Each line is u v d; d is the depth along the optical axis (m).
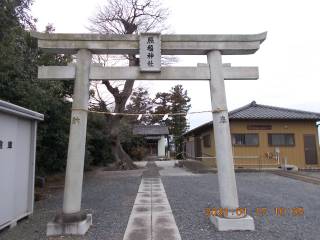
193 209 5.38
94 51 4.66
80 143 4.24
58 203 6.25
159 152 27.80
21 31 6.99
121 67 4.55
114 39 4.55
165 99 30.73
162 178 10.35
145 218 4.79
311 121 13.03
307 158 12.73
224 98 4.54
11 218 4.32
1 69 6.32
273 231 4.10
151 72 4.57
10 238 3.84
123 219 4.74
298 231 4.11
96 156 17.55
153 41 4.57
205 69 4.63
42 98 7.43
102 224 4.45
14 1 6.34
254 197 6.56
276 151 12.53
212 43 4.64
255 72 4.70
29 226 4.41
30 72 7.39
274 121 12.88
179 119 29.20
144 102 24.03
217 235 3.90
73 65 4.51
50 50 4.59
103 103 13.97
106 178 10.81
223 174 4.31
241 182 8.98
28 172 5.04
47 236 3.89
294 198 6.45
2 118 4.13
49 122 9.88
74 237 3.84
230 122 12.70
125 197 6.73
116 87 13.90
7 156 4.24
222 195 4.30
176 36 4.64
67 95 10.69
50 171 11.61
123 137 20.28
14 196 4.50
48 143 10.31
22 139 4.84
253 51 4.80
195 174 11.38
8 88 6.48
